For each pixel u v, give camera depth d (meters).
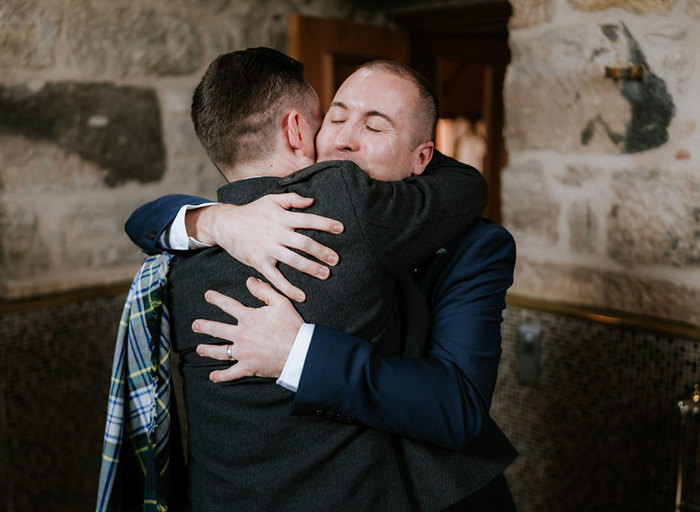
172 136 2.58
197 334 1.03
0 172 2.13
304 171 1.00
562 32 1.82
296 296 0.94
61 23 2.21
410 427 0.97
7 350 2.12
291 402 0.97
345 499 0.98
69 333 2.27
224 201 1.07
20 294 2.22
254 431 1.00
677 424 1.65
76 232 2.34
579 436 1.91
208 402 1.05
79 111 2.29
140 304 1.10
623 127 1.75
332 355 0.93
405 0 3.21
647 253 1.75
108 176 2.40
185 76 2.59
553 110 1.88
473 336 1.04
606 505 1.88
